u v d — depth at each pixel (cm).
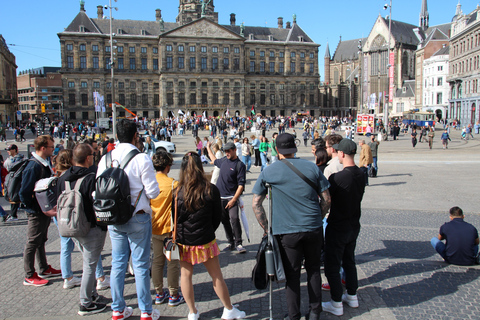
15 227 1197
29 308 666
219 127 6675
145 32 10600
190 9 11588
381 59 12319
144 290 605
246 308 661
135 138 651
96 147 1395
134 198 595
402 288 725
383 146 4153
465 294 697
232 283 764
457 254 827
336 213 632
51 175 800
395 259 873
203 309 661
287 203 570
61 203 620
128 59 10375
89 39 9950
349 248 651
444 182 1919
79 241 634
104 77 10181
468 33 7225
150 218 627
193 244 586
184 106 10506
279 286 750
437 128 7781
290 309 576
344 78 14338
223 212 928
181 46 10425
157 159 705
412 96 11269
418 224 1171
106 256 922
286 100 11656
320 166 834
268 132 7031
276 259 567
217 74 10650
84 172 640
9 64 10319
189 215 584
